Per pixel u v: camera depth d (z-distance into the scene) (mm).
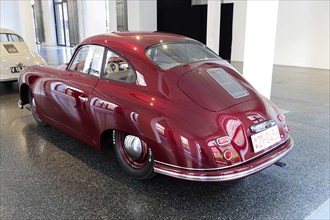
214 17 9344
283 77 7715
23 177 2418
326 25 8961
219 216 1944
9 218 1907
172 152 1860
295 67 9641
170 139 1855
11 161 2699
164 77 2102
